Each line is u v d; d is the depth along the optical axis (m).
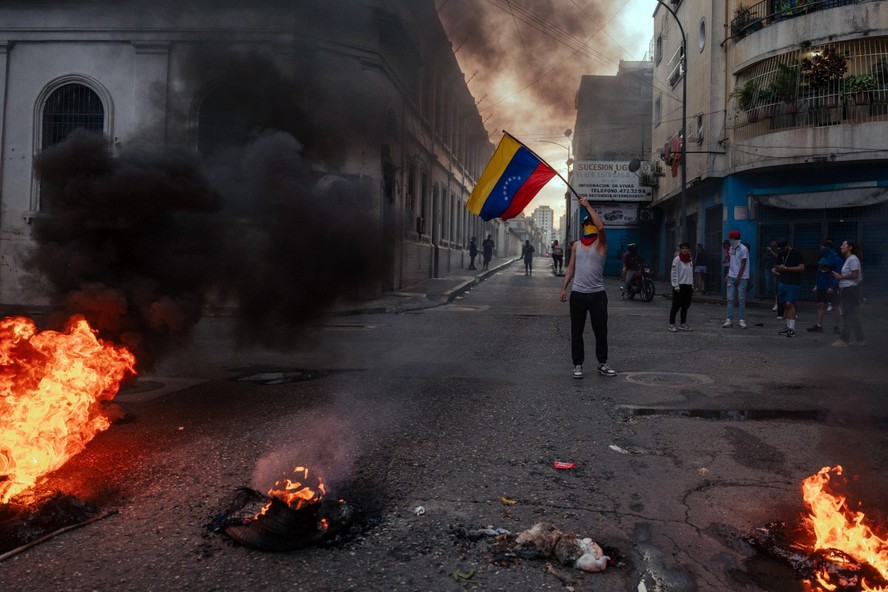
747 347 8.59
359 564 2.44
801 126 15.99
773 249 14.05
